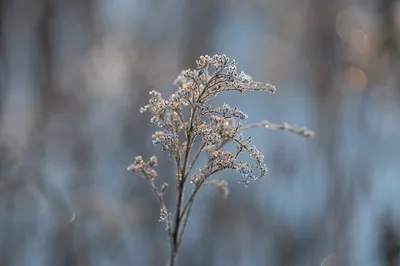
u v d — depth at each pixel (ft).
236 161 4.46
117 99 27.09
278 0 36.14
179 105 4.54
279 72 33.94
